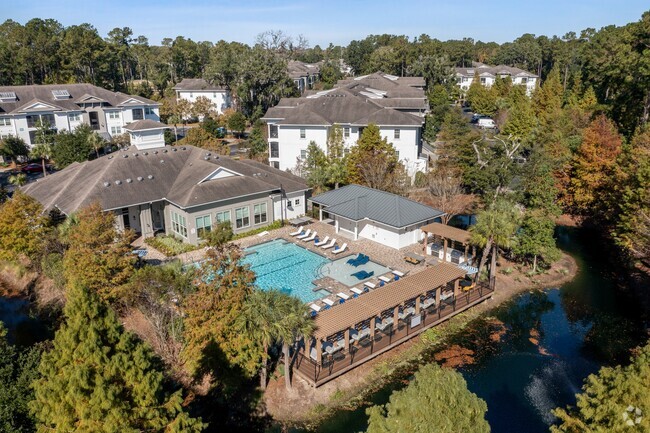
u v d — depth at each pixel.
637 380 14.94
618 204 37.88
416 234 41.88
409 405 13.78
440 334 30.50
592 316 32.81
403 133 60.06
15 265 38.38
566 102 98.69
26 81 116.12
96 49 122.44
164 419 14.77
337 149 55.28
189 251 39.81
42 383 14.40
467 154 55.97
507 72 144.88
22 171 68.38
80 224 28.91
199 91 113.94
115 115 87.19
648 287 35.31
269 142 66.56
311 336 24.02
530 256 39.62
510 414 23.73
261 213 45.19
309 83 143.25
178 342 26.58
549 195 41.78
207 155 48.03
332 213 42.56
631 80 66.19
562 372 26.98
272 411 23.86
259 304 22.19
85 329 14.46
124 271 28.19
